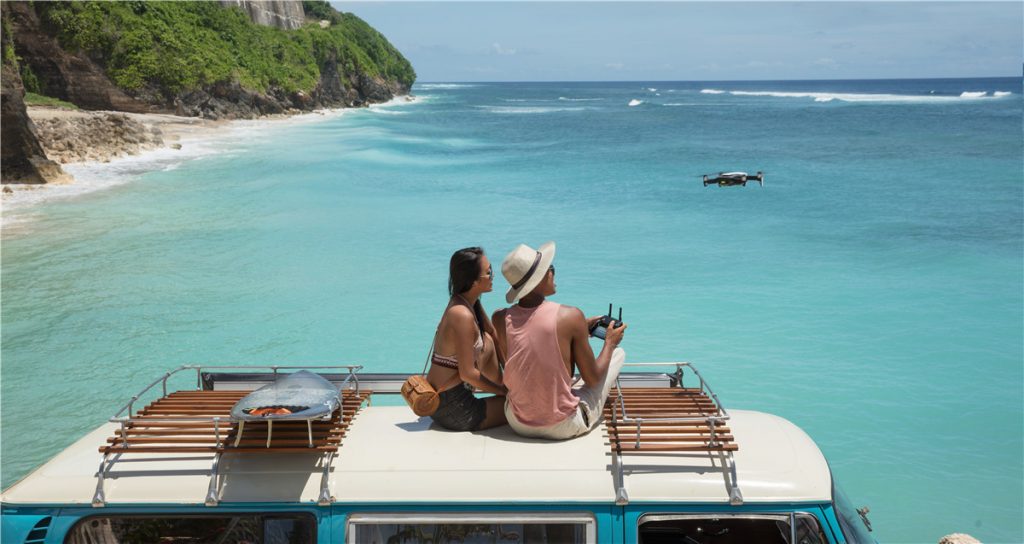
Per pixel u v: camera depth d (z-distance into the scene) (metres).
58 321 14.77
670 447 4.02
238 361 12.81
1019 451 9.54
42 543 3.88
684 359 12.74
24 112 32.53
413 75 182.12
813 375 12.05
